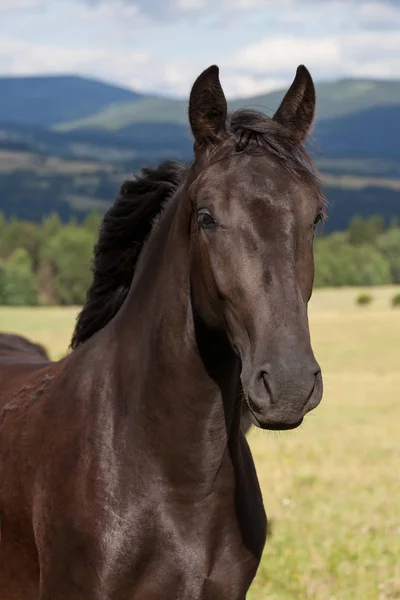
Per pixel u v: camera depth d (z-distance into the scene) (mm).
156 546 3818
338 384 31875
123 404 3971
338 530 9367
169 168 4305
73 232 100875
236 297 3336
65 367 4480
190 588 3840
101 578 3781
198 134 3656
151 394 3854
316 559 8188
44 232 120125
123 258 4449
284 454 15031
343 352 44781
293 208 3359
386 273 112062
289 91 3822
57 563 3904
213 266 3408
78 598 3867
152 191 4324
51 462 4043
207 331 3688
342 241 124562
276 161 3451
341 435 18391
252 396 3162
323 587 7449
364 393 28656
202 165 3629
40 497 4047
